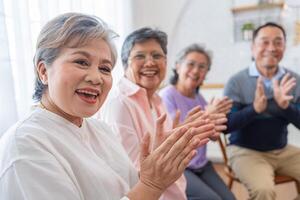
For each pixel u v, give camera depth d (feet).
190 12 9.81
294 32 8.91
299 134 8.79
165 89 6.25
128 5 8.44
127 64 4.58
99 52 2.46
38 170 2.10
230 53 9.62
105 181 2.52
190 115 3.98
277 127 6.03
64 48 2.35
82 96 2.42
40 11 4.94
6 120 4.06
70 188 2.20
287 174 5.95
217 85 9.69
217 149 9.87
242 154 6.07
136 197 2.40
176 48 10.12
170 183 2.44
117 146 3.10
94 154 2.68
